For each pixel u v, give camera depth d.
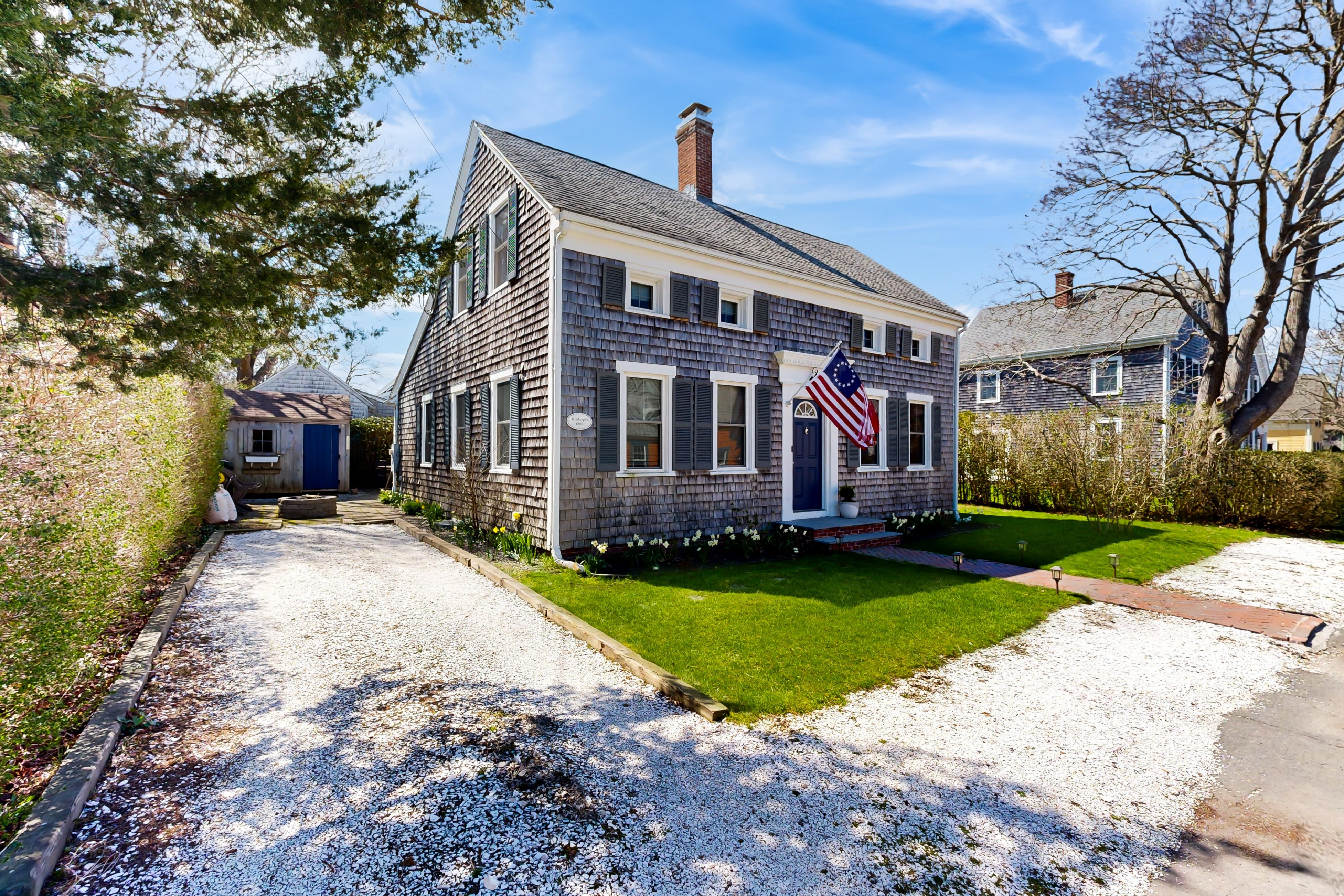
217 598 6.34
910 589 7.31
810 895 2.34
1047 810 3.00
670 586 7.25
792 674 4.61
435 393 13.45
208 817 2.77
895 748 3.58
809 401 11.51
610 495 8.58
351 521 12.45
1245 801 3.14
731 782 3.15
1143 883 2.48
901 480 13.28
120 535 4.69
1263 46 13.50
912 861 2.57
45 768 3.09
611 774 3.21
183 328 4.08
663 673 4.43
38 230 3.49
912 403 13.87
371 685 4.32
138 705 3.87
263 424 17.67
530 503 8.71
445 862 2.49
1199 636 5.93
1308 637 5.85
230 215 4.23
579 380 8.30
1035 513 16.20
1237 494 13.53
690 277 9.51
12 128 2.88
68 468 3.69
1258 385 27.86
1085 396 18.55
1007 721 3.99
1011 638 5.75
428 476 13.79
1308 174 13.91
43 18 2.78
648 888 2.36
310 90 4.27
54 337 3.83
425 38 4.66
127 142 3.42
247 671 4.50
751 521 10.26
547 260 8.35
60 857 2.46
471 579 7.54
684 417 9.38
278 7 3.73
